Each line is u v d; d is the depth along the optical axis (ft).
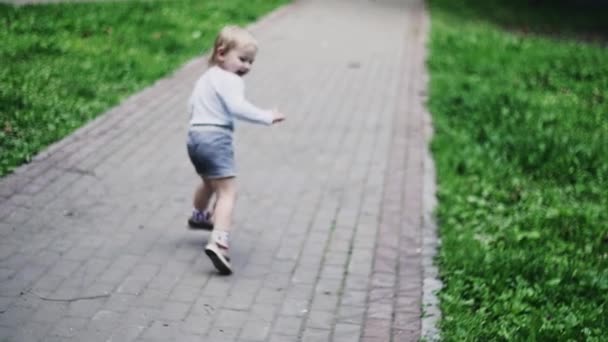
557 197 19.90
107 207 17.62
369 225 17.78
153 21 35.60
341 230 17.53
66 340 14.33
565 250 17.85
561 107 27.22
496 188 20.02
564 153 22.04
